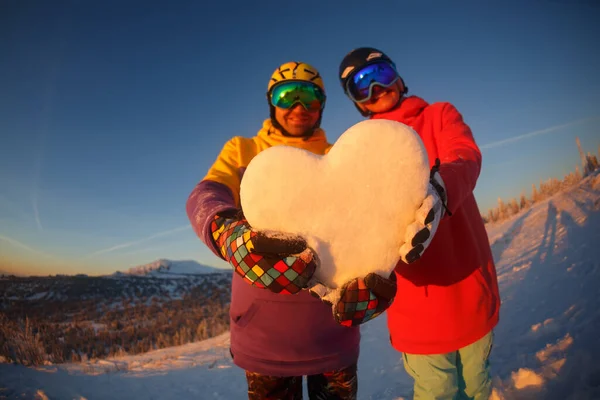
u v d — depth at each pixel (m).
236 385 4.57
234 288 1.63
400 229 0.83
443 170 1.14
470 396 1.76
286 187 0.78
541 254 4.69
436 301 1.65
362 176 0.79
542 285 3.76
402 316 1.74
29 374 4.80
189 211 1.25
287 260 0.78
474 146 1.38
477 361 1.71
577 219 5.24
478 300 1.67
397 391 3.10
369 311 0.84
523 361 2.50
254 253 0.81
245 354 1.50
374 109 2.04
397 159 0.80
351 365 1.58
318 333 1.47
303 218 0.79
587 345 2.27
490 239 6.95
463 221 1.71
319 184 0.78
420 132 1.81
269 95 1.81
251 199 0.79
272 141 1.78
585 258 3.81
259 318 1.48
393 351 4.15
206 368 5.51
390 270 0.85
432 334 1.66
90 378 5.09
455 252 1.68
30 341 6.41
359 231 0.81
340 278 0.84
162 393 4.48
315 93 1.73
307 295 1.47
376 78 1.91
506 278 4.54
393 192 0.80
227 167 1.61
